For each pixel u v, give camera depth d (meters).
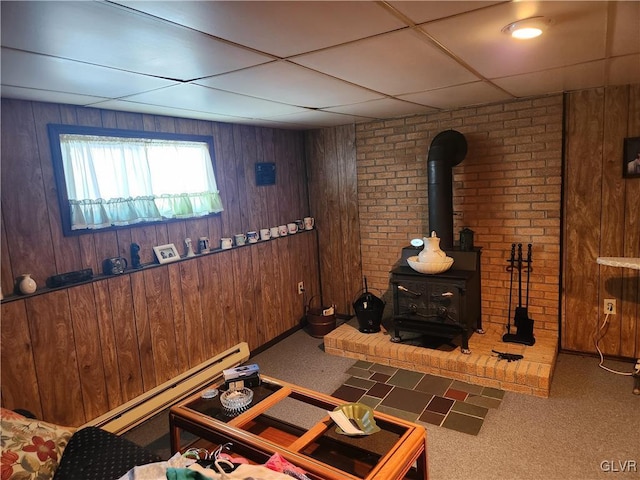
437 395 2.94
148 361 2.88
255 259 3.80
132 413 2.70
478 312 3.52
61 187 2.44
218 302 3.42
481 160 3.49
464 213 3.62
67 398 2.42
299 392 2.24
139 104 2.57
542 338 3.36
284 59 1.84
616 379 2.97
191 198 3.25
